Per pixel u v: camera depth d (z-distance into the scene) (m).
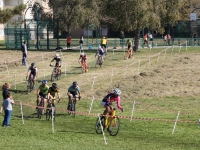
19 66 88.38
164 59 93.75
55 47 125.06
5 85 42.84
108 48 120.88
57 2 175.00
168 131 41.66
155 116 48.69
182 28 135.50
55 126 43.44
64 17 170.75
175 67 81.94
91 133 40.00
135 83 67.25
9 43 129.12
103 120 39.25
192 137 39.25
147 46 122.94
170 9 112.44
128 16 108.50
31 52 114.81
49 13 185.62
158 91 62.56
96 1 172.38
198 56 96.81
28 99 58.78
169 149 34.12
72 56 103.00
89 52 112.06
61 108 53.34
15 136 37.38
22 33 127.06
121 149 33.31
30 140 35.72
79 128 42.69
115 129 39.34
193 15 139.12
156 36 172.88
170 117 48.16
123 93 61.62
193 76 72.38
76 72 78.88
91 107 53.56
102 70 80.88
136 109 53.12
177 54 102.56
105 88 64.56
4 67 87.25
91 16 170.12
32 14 177.75
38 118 48.00
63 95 60.62
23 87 65.81
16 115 49.84
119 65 86.81
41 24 131.00
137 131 41.50
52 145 33.81
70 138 37.25
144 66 84.62
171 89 63.72
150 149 33.91
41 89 48.16
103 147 33.72
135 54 105.44
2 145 33.41
